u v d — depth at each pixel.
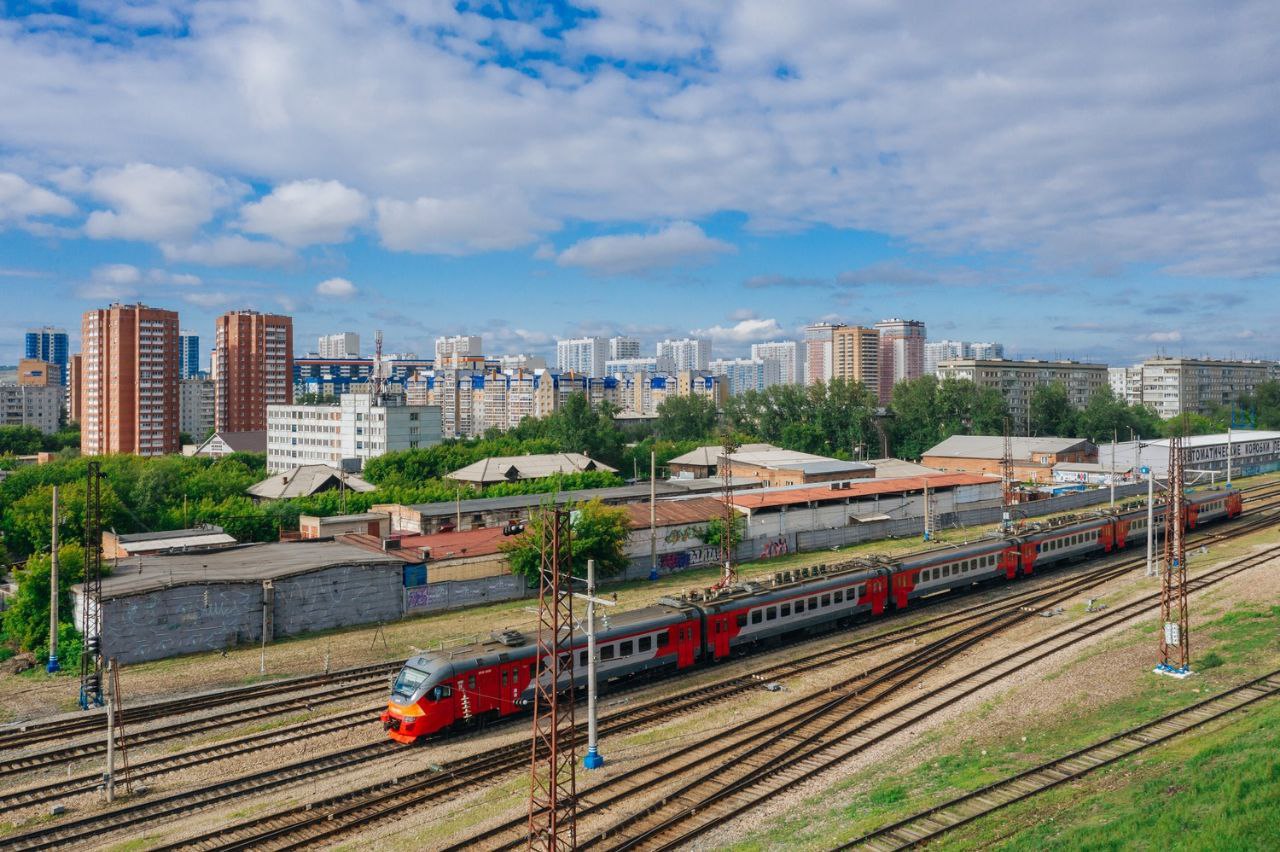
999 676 40.12
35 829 27.19
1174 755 29.61
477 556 59.38
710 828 26.47
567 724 35.91
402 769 31.34
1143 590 56.62
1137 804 25.58
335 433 153.88
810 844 25.00
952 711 36.28
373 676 42.94
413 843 25.92
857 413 156.62
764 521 77.94
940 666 42.88
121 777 30.86
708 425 184.50
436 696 33.75
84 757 32.97
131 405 168.12
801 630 49.00
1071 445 128.38
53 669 44.06
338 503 89.31
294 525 85.44
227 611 48.09
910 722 34.91
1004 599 57.50
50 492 76.12
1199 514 80.69
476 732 35.25
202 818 27.91
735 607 44.84
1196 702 34.78
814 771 30.31
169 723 36.50
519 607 57.25
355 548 59.75
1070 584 60.47
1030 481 121.06
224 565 52.72
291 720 36.69
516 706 36.16
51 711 38.44
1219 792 25.05
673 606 43.81
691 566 70.69
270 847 25.89
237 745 33.78
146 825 27.52
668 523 70.56
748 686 40.53
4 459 149.38
